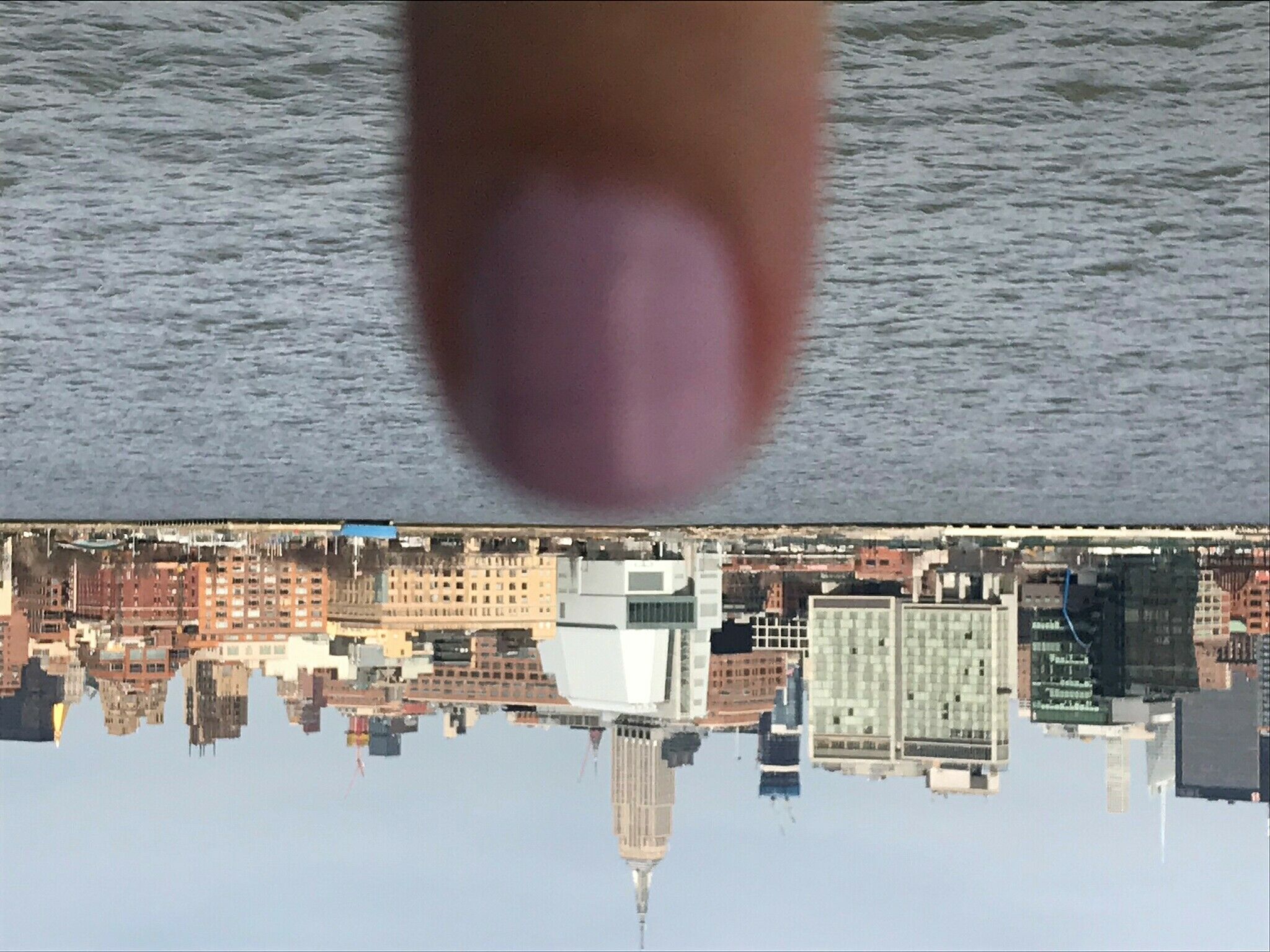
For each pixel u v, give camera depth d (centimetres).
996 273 9462
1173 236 9481
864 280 9462
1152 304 9062
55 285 9119
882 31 10494
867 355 9012
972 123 10288
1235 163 9881
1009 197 9950
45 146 9900
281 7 10388
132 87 10238
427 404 8675
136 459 8312
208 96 10238
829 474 8481
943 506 8338
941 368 8862
